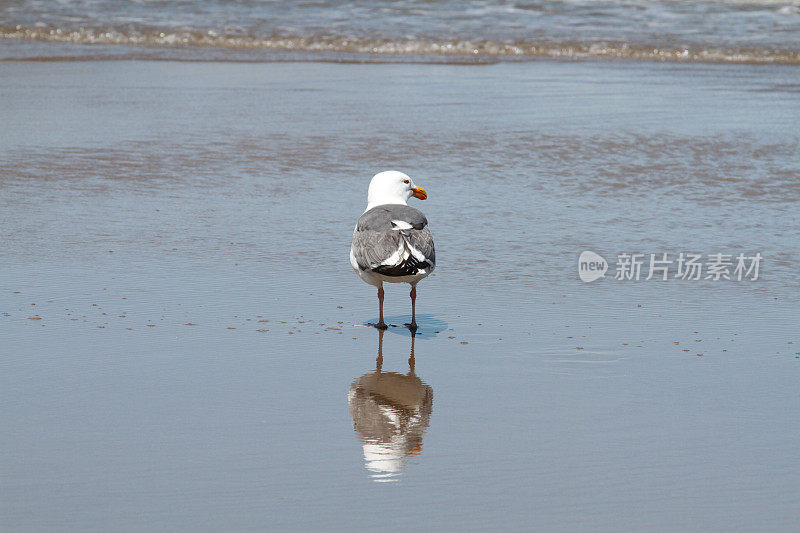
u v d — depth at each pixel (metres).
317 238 14.89
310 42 36.41
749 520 7.06
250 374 9.87
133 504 7.16
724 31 38.41
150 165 19.31
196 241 14.59
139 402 9.07
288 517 7.02
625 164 19.97
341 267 13.61
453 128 23.02
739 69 32.47
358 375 9.92
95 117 23.59
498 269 13.59
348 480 7.60
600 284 13.02
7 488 7.37
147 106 25.02
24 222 15.37
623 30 38.59
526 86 28.75
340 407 9.08
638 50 35.34
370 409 9.03
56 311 11.56
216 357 10.30
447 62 33.19
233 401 9.15
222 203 16.80
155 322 11.30
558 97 27.05
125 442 8.20
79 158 19.69
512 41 36.56
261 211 16.36
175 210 16.30
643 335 11.16
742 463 7.96
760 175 19.17
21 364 9.94
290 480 7.58
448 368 10.16
